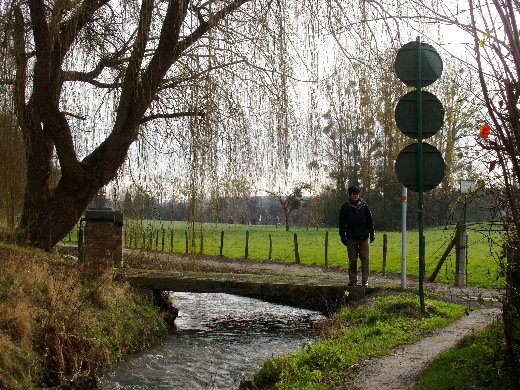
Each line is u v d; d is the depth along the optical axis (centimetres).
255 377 653
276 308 1514
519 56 357
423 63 898
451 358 583
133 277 1196
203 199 1073
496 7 359
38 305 823
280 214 4625
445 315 906
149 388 724
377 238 3784
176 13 1097
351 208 1192
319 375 602
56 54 1190
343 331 873
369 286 1188
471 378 505
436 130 892
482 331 669
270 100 987
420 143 895
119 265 1363
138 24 1092
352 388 543
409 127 904
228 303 1614
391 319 885
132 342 933
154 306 1184
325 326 1031
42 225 1300
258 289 1195
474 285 1380
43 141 1359
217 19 947
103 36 1138
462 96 450
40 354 715
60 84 1202
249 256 2811
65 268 1055
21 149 1193
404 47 902
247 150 1027
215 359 888
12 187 1172
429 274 1761
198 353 929
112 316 938
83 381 705
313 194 1020
